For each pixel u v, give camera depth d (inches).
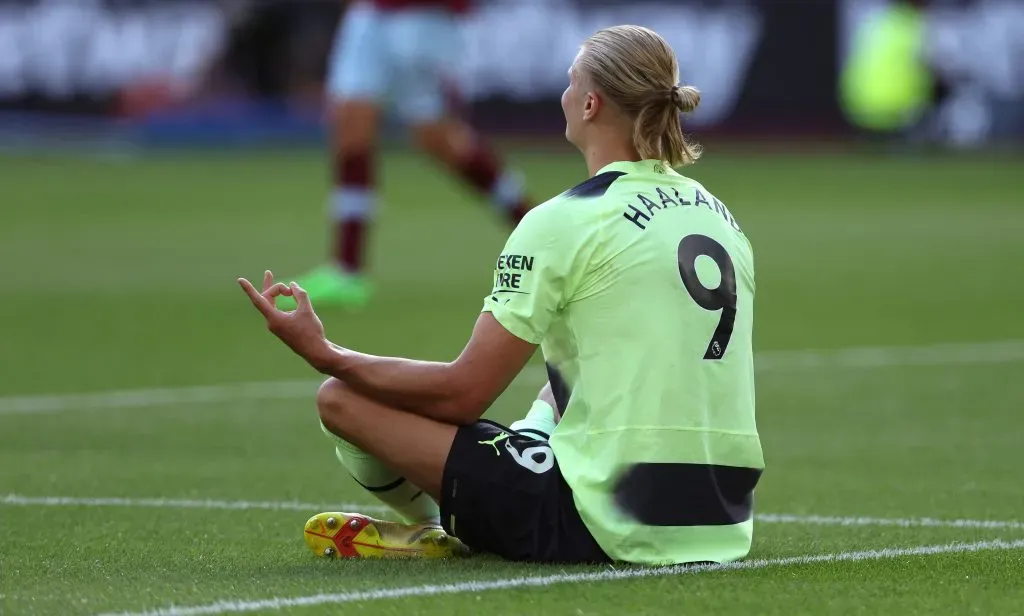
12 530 687.1
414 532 606.2
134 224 2738.7
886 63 4023.1
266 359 1357.0
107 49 4020.7
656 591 523.8
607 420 560.7
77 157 3937.0
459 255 2338.8
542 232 565.9
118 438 982.4
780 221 2856.8
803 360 1365.7
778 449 951.0
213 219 2832.2
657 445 558.3
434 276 2057.1
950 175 3713.1
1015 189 3422.7
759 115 4010.8
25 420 1050.7
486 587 530.9
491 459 570.6
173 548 641.6
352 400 576.1
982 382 1236.5
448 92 1852.9
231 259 2241.6
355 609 500.7
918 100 4057.6
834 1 4001.0
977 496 788.6
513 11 3922.2
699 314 566.3
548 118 3939.5
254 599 518.6
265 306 566.6
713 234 577.3
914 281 2012.8
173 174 3646.7
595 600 511.8
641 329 560.1
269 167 3836.1
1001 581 555.2
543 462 571.5
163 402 1132.5
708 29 3939.5
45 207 2984.7
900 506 759.1
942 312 1705.2
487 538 576.7
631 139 585.9
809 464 895.7
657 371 559.2
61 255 2284.7
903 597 525.7
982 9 4020.7
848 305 1768.0
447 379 563.8
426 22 1784.0
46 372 1275.8
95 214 2886.3
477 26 3912.4
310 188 3393.2
